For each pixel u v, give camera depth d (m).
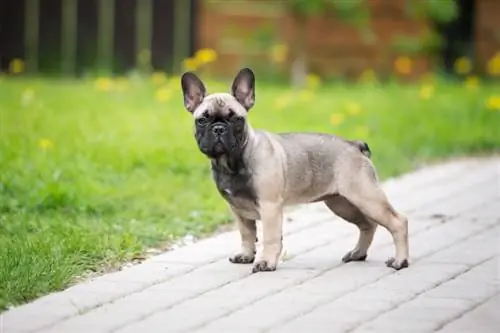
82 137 15.34
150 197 12.81
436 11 21.70
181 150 14.83
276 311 8.80
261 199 9.97
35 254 10.16
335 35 22.38
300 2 21.06
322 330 8.33
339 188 10.22
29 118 16.52
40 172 13.28
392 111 18.20
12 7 21.78
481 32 23.11
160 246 10.98
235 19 21.97
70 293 9.28
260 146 9.97
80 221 11.64
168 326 8.42
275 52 21.95
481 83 22.19
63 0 21.92
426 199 13.24
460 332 8.33
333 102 18.95
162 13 21.94
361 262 10.41
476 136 16.70
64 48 21.97
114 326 8.42
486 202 13.08
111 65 21.88
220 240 11.25
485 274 9.97
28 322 8.49
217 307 8.91
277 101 18.38
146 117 17.05
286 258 10.53
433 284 9.63
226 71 22.02
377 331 8.32
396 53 22.52
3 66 21.86
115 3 21.94
